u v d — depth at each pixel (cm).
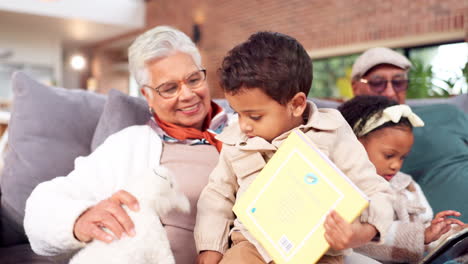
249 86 86
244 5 800
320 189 77
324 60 678
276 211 82
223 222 105
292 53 88
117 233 86
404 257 116
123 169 122
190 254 117
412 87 431
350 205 72
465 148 156
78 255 88
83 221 91
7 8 879
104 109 147
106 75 1334
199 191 122
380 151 125
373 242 85
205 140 135
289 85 87
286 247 78
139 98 154
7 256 128
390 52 197
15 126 146
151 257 87
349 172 91
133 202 90
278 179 83
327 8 656
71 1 957
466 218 130
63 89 161
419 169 154
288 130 94
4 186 142
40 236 96
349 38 625
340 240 71
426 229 117
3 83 1048
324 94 677
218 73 96
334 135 94
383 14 579
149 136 134
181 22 959
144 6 1077
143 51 128
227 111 169
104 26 1059
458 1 495
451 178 144
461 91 413
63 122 149
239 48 93
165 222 117
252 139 96
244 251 93
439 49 526
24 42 1079
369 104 133
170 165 128
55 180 113
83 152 149
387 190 90
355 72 206
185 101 131
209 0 880
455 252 93
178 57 129
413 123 126
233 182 107
